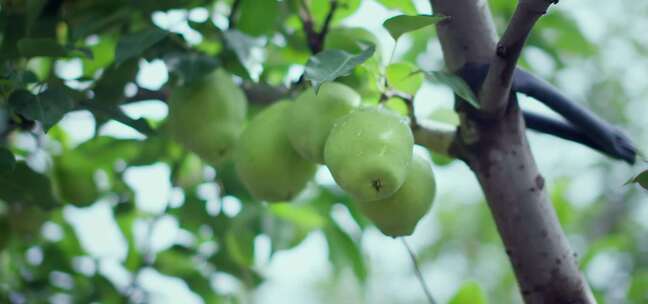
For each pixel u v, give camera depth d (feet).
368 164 2.77
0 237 3.95
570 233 7.69
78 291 4.02
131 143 3.99
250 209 4.02
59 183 3.91
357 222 4.18
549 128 3.22
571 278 2.98
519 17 2.72
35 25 3.45
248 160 3.23
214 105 3.39
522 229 2.98
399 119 2.87
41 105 3.03
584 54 4.53
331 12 3.41
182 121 3.40
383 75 3.12
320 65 2.85
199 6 3.65
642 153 3.18
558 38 4.50
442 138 3.09
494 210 3.02
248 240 4.05
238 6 3.71
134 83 3.51
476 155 3.02
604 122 3.14
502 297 8.83
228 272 4.15
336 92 3.02
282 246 4.02
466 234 9.82
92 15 3.56
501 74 2.84
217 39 3.54
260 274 4.22
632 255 6.39
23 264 4.13
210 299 4.15
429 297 3.33
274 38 3.83
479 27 3.01
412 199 2.97
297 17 3.73
